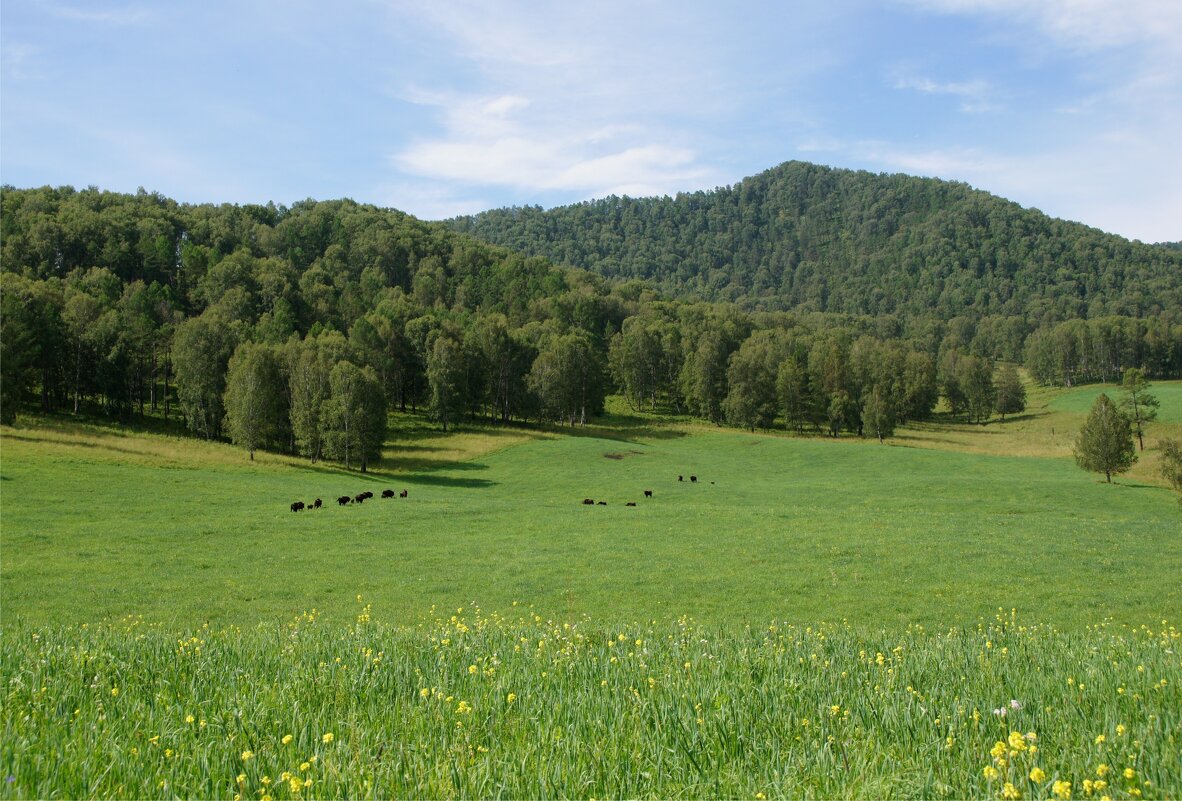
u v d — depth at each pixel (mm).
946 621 22453
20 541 35188
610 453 92562
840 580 27594
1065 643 10242
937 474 78562
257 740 5527
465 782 4715
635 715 6051
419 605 25312
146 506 46156
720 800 4613
